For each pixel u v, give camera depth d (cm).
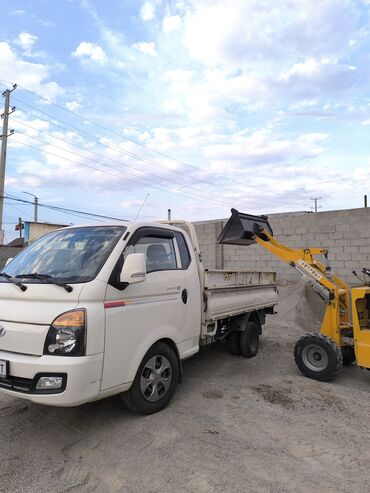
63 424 410
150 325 430
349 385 558
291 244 1332
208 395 504
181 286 493
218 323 620
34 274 406
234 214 684
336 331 591
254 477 321
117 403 464
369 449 371
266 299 770
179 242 522
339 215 1247
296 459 350
